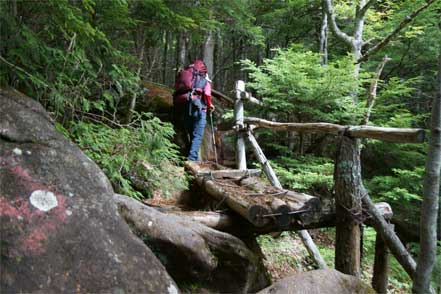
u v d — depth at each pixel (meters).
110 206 2.03
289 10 9.48
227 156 7.75
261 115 7.48
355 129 3.39
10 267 1.53
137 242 1.95
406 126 6.88
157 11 4.98
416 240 6.52
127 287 1.72
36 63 3.33
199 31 6.94
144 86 7.63
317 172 6.32
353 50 7.99
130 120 5.79
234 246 2.94
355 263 3.39
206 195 4.64
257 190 3.99
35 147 2.02
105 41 4.10
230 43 13.51
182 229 2.66
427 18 8.02
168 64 12.08
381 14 8.66
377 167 7.83
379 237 3.73
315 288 2.31
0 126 1.97
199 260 2.63
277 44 11.41
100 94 4.50
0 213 1.66
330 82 6.06
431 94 9.62
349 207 3.38
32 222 1.70
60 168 2.01
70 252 1.69
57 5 3.14
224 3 7.33
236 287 2.92
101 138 3.90
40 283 1.55
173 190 4.88
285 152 7.17
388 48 8.89
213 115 8.41
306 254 5.23
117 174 3.81
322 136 7.23
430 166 2.33
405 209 6.81
